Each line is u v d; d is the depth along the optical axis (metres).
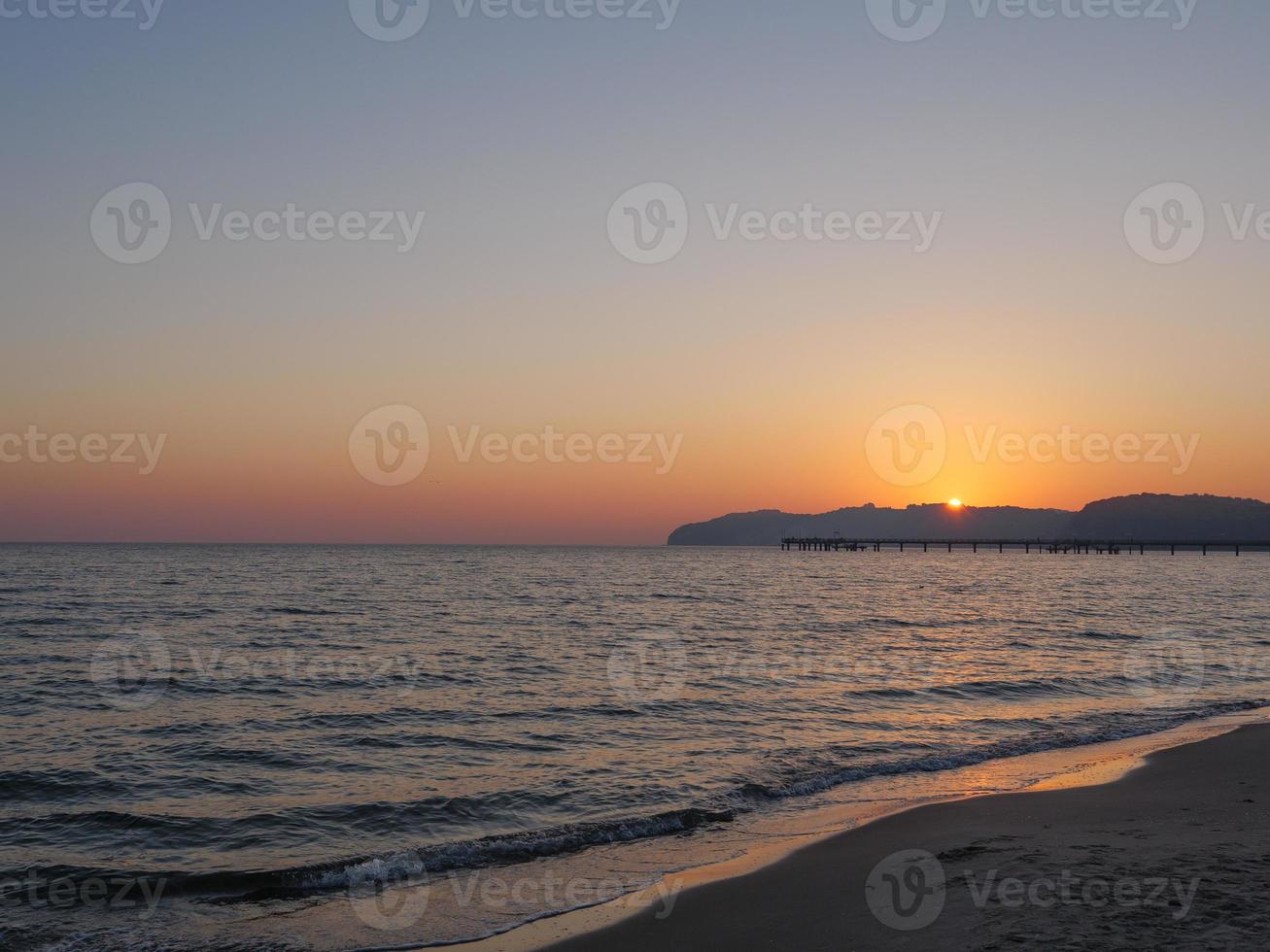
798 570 132.50
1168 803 11.68
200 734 17.42
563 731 17.83
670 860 10.39
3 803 12.82
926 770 15.05
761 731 17.97
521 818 12.35
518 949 7.88
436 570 110.50
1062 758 15.84
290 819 12.21
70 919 8.87
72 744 16.48
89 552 185.00
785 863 9.97
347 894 9.49
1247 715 20.14
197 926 8.66
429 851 10.66
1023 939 7.05
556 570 117.88
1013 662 29.50
